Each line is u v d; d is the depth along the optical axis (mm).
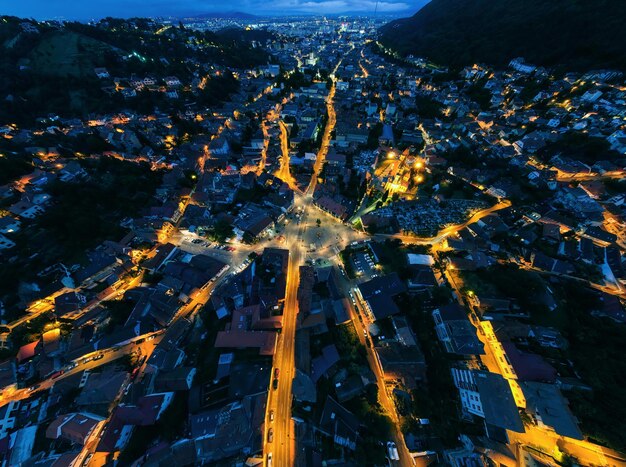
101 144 138000
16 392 68312
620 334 67750
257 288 85125
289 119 183625
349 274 90750
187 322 79125
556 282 82812
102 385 65750
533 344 68562
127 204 112125
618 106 138000
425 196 120750
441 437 58375
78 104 161875
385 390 66062
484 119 163000
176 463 54469
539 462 52125
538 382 60750
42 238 92375
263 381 66188
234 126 172625
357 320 79562
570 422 54000
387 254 95062
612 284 82375
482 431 57844
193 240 104250
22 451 58750
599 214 99125
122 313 81562
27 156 119250
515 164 128625
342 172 135500
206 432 58406
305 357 69500
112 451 57219
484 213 110250
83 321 79375
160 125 162500
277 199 115312
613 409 56688
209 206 118562
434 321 76625
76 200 106562
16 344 74000
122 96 171125
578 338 68938
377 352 70375
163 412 63219
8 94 150875
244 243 102250
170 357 71062
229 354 70812
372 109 186750
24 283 83375
